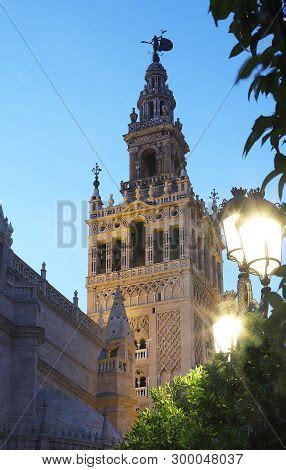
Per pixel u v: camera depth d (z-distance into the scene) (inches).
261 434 940.0
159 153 3705.7
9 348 1964.8
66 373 2388.0
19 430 1887.3
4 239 2033.7
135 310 3221.0
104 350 2706.7
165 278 3230.8
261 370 986.7
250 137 365.1
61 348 2386.8
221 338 747.4
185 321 3110.2
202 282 3312.0
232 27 374.3
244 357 983.0
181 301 3157.0
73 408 2090.3
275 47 345.4
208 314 3329.2
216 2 364.5
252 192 650.8
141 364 3107.8
